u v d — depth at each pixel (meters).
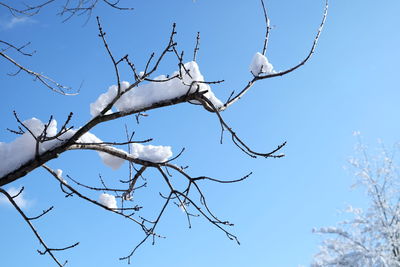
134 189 3.49
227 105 2.96
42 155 2.63
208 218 3.25
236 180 3.11
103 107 2.76
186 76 2.78
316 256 9.92
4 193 2.76
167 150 3.21
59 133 2.46
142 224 3.20
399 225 9.33
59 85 3.24
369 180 9.81
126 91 2.65
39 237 2.88
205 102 2.81
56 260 2.93
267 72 3.08
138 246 3.21
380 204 9.69
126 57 2.55
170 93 2.76
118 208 3.12
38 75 3.16
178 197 3.21
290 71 3.01
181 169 3.21
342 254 9.58
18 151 2.66
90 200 3.04
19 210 2.79
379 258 9.16
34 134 2.70
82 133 2.68
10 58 3.07
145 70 2.65
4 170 2.63
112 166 3.04
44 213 2.85
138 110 2.71
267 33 3.12
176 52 2.56
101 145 2.91
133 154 3.17
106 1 3.04
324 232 9.95
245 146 2.83
